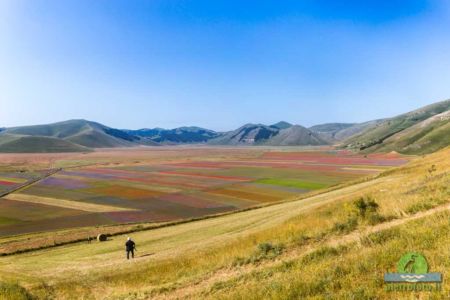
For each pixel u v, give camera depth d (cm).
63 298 1555
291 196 6706
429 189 2077
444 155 5603
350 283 827
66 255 3247
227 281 1232
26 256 3469
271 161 16725
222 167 13738
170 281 1547
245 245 1934
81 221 5372
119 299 1375
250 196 6956
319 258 1173
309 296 829
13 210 6219
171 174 11525
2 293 1561
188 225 4481
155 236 3794
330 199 3962
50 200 7150
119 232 4431
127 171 12912
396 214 1579
